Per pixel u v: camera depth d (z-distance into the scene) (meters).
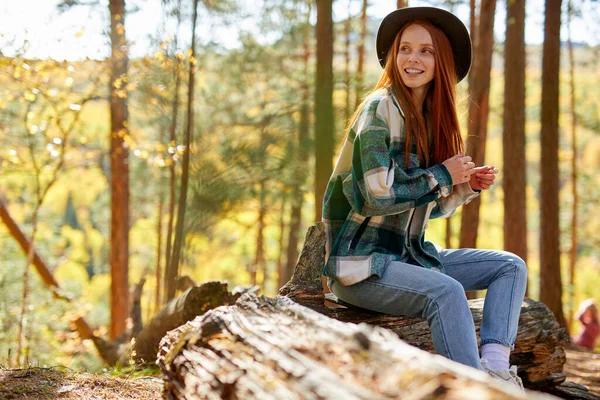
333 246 2.74
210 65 14.40
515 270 2.78
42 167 10.33
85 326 12.72
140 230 22.05
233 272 23.47
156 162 10.62
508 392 1.27
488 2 10.23
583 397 3.93
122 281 13.67
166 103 11.31
